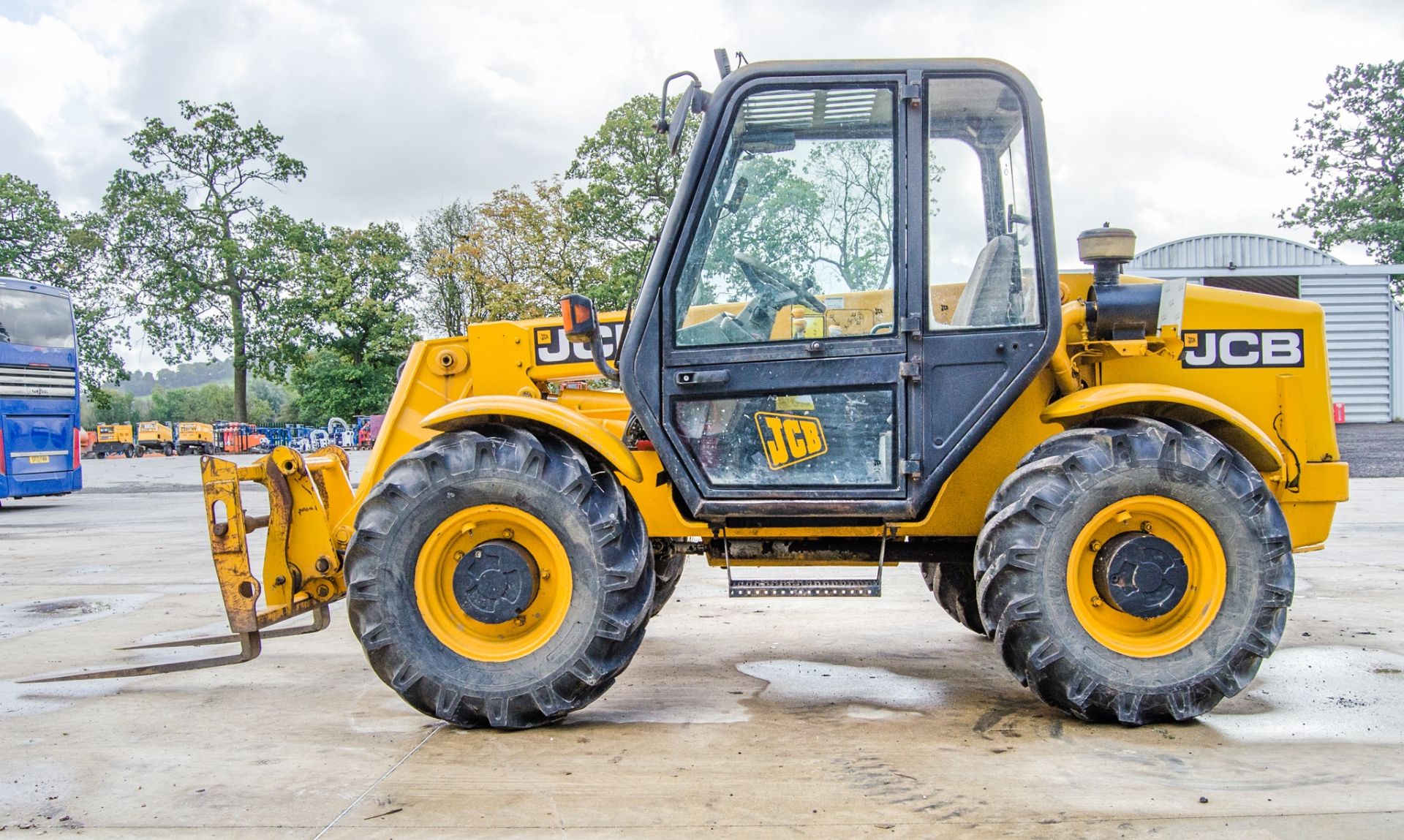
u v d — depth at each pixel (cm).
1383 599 524
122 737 326
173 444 4134
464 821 246
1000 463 347
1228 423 322
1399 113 3800
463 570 316
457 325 3247
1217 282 2409
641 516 334
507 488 314
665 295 330
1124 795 257
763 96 328
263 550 823
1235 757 286
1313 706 337
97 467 2850
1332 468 360
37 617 546
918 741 304
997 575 310
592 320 342
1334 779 268
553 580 321
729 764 286
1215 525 306
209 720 344
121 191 4281
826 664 411
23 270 4281
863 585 328
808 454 328
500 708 313
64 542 925
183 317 4247
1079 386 348
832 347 325
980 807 249
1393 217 3725
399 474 319
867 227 327
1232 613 307
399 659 313
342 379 4328
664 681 385
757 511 326
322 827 245
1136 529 312
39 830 246
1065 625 305
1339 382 2439
